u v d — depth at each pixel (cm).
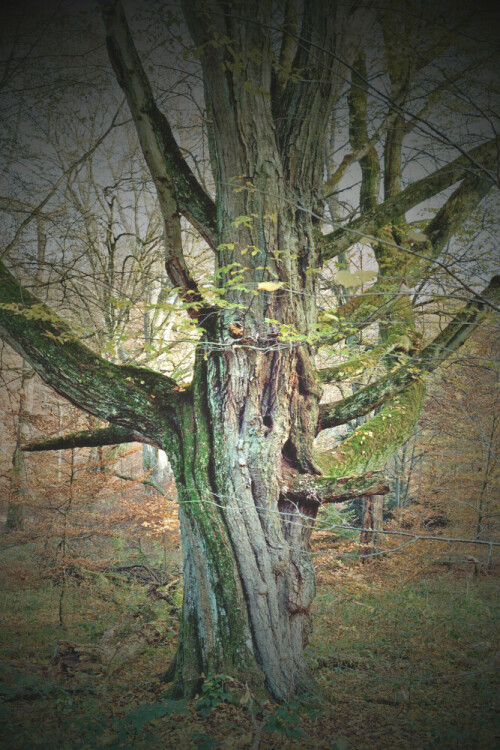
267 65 598
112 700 578
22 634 813
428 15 520
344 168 738
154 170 636
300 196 643
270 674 566
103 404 672
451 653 706
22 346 664
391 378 715
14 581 1026
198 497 618
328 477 632
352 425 1496
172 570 1190
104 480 989
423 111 670
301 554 625
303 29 603
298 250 634
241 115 595
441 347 727
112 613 941
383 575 1119
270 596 592
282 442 633
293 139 629
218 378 635
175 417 674
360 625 850
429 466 1242
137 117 616
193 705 546
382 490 615
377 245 833
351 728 507
